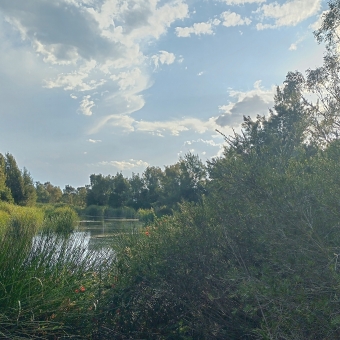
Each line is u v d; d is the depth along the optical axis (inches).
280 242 100.8
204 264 126.2
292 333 88.7
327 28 315.3
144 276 136.7
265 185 107.7
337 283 84.2
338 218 95.3
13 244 163.5
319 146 132.0
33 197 1599.4
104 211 975.0
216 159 134.5
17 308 139.5
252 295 96.3
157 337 135.3
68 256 183.2
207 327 122.5
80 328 149.2
